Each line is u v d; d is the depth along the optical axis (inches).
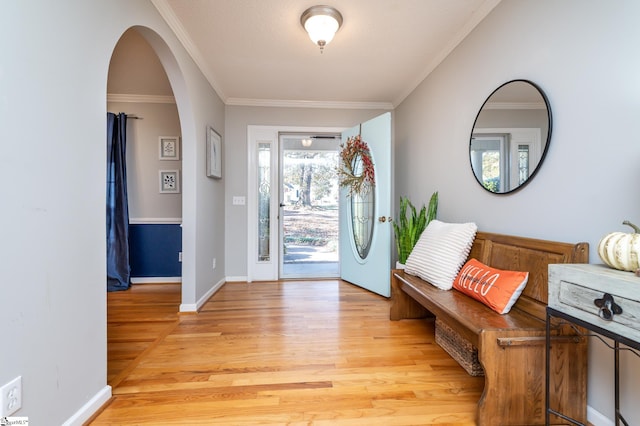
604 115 48.0
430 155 111.8
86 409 49.1
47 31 41.4
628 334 32.4
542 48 59.9
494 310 59.7
